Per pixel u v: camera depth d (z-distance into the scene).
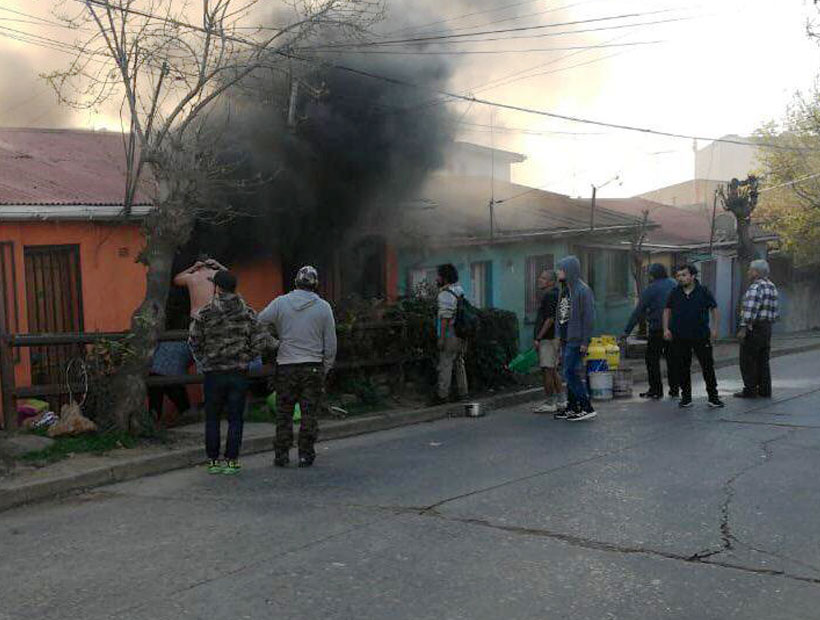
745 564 4.93
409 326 11.62
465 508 6.16
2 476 7.00
